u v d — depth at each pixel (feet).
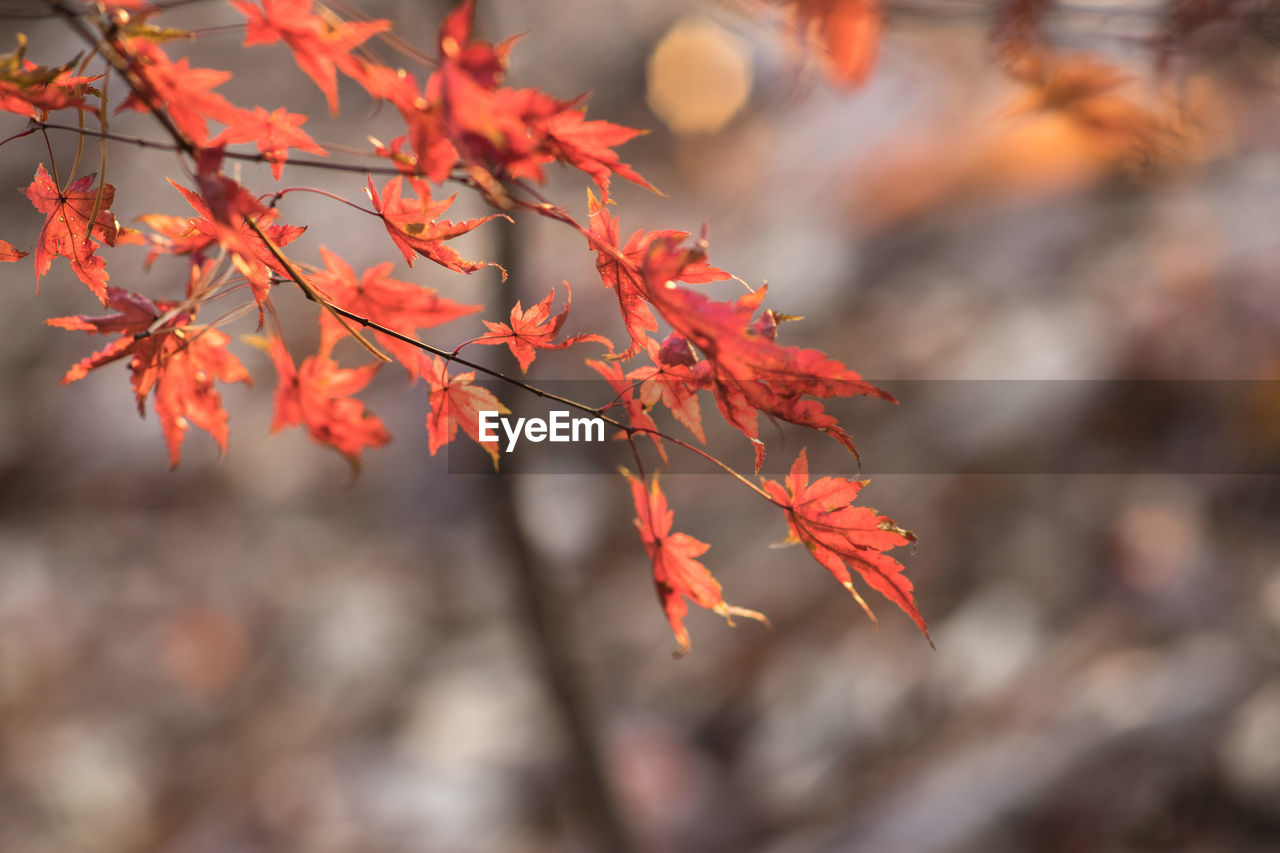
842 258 15.70
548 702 8.19
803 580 12.85
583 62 19.71
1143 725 9.12
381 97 1.66
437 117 1.63
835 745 10.99
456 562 15.14
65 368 19.15
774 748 11.36
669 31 19.17
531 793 12.14
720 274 1.97
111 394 18.85
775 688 12.01
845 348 14.48
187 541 16.61
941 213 15.62
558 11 20.71
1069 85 3.70
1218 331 12.30
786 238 16.53
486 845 11.69
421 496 15.81
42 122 1.91
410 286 2.15
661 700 12.27
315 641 14.73
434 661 14.12
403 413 16.11
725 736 11.83
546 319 2.18
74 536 17.06
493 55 1.49
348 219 16.67
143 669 14.87
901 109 17.13
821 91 15.52
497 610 14.55
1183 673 9.48
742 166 18.28
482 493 7.50
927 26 3.92
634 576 13.58
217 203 1.71
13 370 19.29
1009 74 3.80
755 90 18.49
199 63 19.02
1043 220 14.66
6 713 14.32
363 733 13.57
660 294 1.86
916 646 11.55
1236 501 11.07
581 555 13.38
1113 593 10.82
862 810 9.99
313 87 18.15
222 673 14.66
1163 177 12.28
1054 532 11.69
